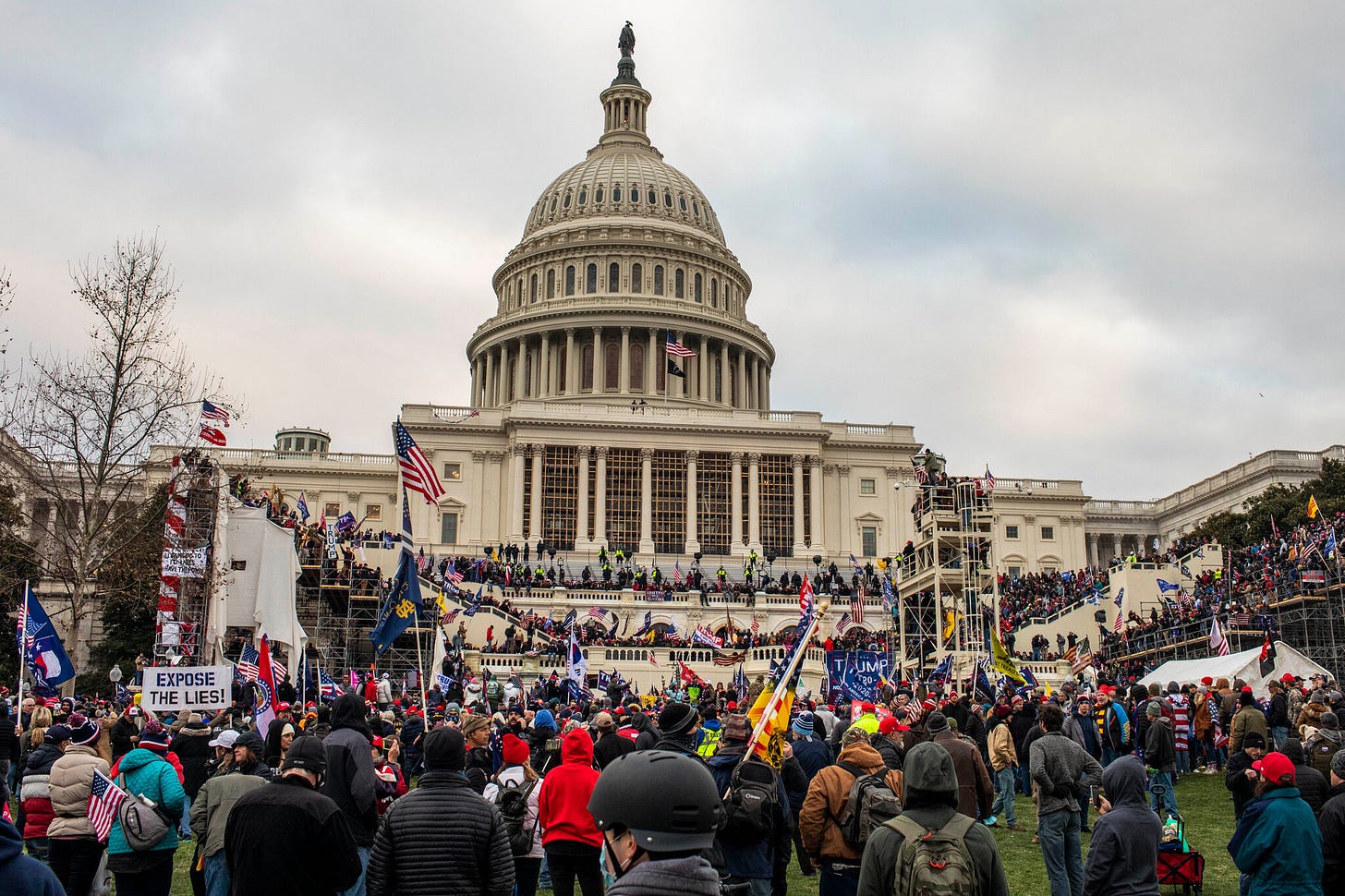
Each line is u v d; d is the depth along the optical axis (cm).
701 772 654
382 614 2872
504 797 1527
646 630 7675
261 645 2606
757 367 14225
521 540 10644
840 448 11462
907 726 2297
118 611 6359
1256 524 10069
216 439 5228
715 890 640
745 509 11125
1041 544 12388
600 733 1644
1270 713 2702
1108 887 1194
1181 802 2688
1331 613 6378
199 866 1577
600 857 1358
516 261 14425
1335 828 1230
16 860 736
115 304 5072
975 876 902
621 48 17012
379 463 11875
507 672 6397
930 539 6456
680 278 14200
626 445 11000
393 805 1141
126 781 1434
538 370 13588
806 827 1310
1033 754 1666
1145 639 7162
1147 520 13438
